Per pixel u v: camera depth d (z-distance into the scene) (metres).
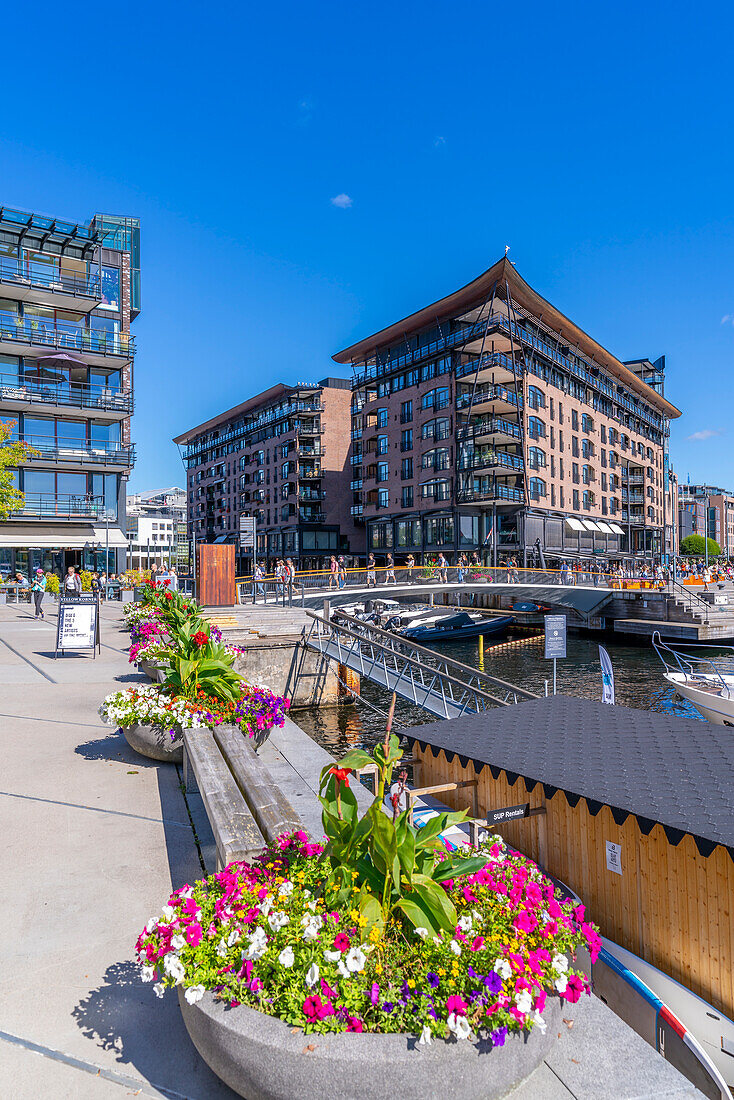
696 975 4.85
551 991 2.68
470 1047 2.30
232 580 23.89
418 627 40.66
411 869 2.73
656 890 5.16
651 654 35.78
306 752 8.12
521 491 52.75
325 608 20.84
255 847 3.58
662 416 89.25
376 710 20.84
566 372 60.84
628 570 62.56
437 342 57.44
